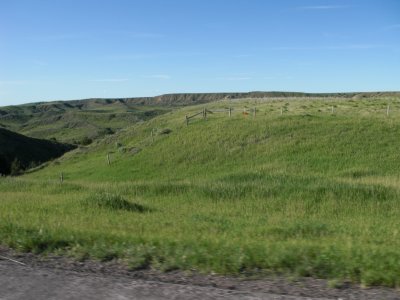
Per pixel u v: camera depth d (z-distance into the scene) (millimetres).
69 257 6812
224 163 39594
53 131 194000
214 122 51188
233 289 5305
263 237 10617
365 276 5570
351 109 54938
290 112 53750
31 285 5367
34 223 10258
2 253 7086
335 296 5082
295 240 9719
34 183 28547
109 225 12133
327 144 39000
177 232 10875
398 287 5352
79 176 45719
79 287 5281
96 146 61688
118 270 6133
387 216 17141
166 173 40156
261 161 38125
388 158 34375
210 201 20750
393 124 42406
